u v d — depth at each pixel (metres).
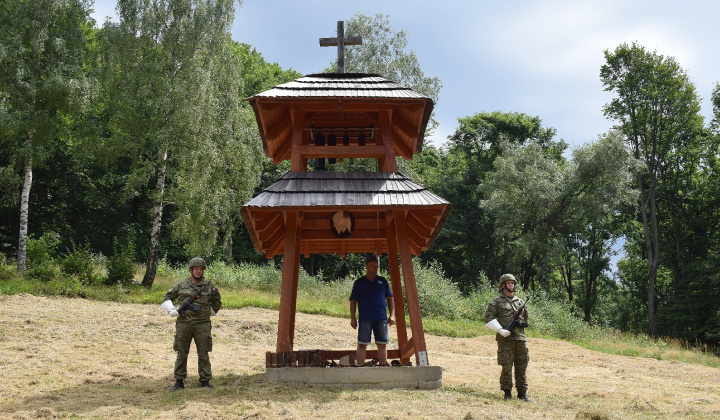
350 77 10.02
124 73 23.08
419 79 35.50
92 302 18.42
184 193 22.77
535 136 51.50
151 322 14.68
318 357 8.19
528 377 10.85
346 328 16.88
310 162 35.78
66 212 35.34
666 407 8.16
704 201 44.88
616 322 53.84
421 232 9.43
